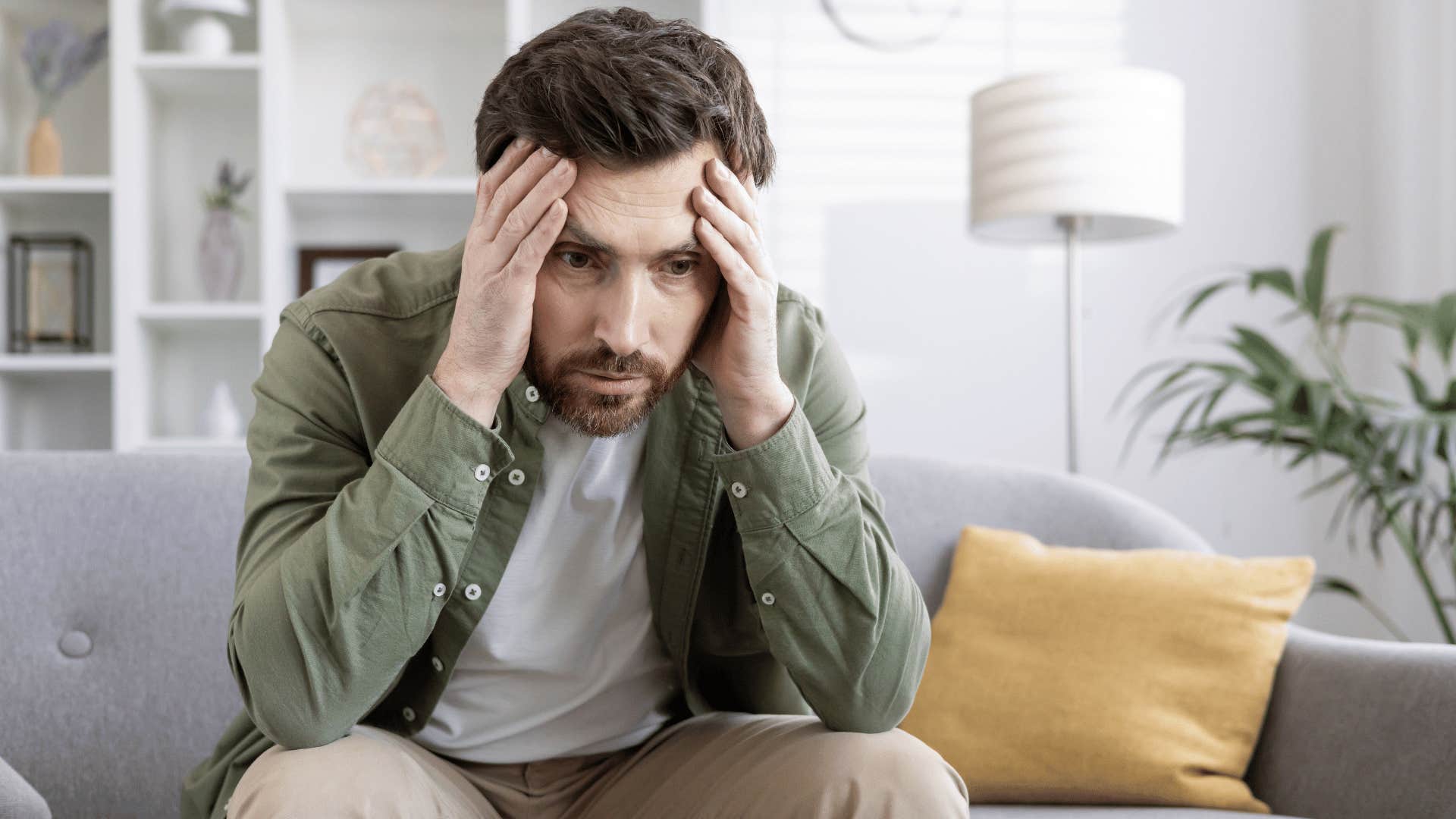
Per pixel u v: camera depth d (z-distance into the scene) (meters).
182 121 3.07
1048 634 1.60
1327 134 3.04
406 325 1.13
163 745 1.50
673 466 1.12
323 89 3.05
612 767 1.17
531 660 1.11
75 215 3.06
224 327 2.98
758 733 1.05
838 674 1.02
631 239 0.93
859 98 3.04
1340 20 3.04
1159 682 1.54
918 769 0.93
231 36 3.05
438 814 0.95
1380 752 1.41
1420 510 2.10
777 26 3.04
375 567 0.95
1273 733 1.55
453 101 3.09
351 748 0.94
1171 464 3.00
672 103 0.91
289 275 2.94
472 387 0.99
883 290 3.02
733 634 1.18
